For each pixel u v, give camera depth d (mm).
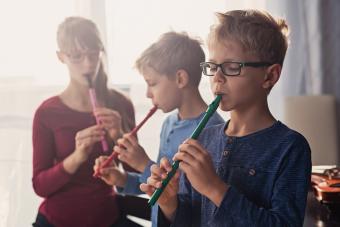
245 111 885
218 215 795
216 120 1250
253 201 839
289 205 794
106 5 2061
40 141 1698
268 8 2223
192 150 809
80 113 1736
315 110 2000
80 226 1675
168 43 1377
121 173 1521
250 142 866
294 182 815
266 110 894
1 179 1988
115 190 1688
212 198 799
